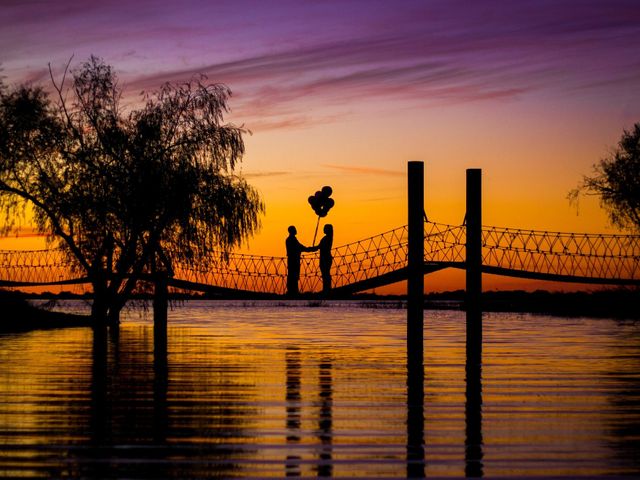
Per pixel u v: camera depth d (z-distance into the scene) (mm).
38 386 18594
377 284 24266
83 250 32125
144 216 31891
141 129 33344
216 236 33031
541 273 25141
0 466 11992
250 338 34719
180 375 20547
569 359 24656
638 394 17641
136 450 12867
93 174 32906
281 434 13922
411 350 23797
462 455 12633
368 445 13234
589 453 12703
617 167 48531
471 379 19828
